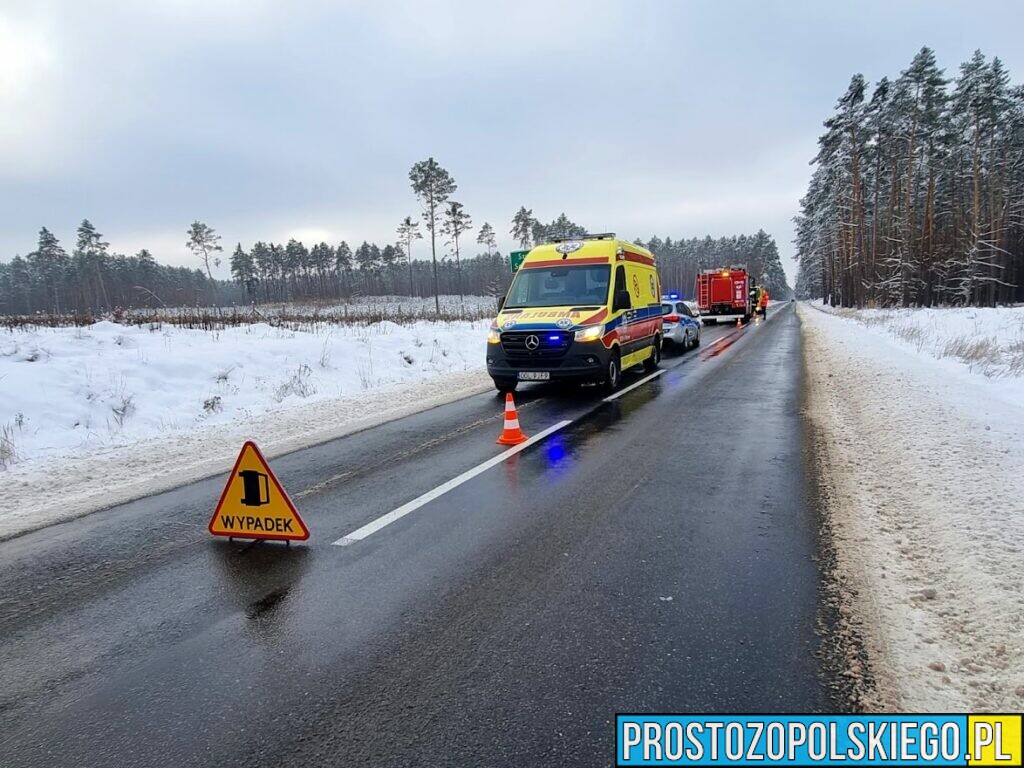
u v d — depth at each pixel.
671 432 7.38
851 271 52.94
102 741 2.34
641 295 12.80
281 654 2.91
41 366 10.16
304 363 13.34
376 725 2.38
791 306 74.25
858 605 3.14
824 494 4.90
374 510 4.90
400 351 16.17
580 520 4.53
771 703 2.43
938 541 3.76
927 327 23.47
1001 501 4.23
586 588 3.46
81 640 3.11
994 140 42.16
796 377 11.82
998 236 43.53
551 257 11.22
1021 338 17.53
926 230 40.12
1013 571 3.26
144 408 9.53
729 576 3.53
